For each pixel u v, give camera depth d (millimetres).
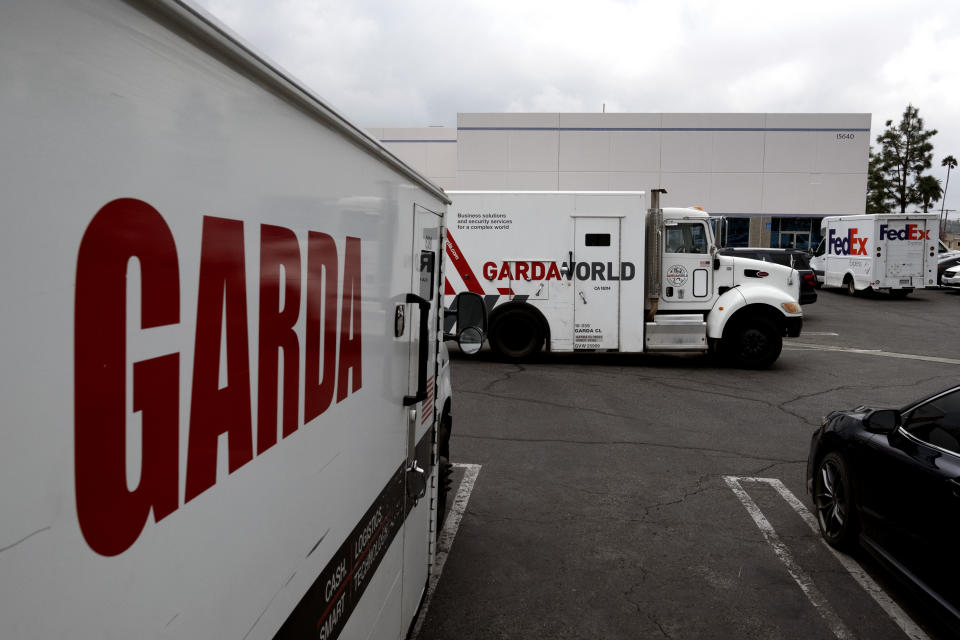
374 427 2578
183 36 1242
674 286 12188
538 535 5141
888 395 10305
